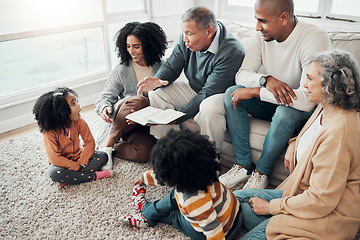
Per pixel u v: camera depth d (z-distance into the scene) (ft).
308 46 5.35
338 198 3.80
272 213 4.43
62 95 5.98
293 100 5.28
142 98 6.97
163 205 4.93
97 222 5.37
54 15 9.11
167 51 8.54
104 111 7.05
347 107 3.82
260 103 6.05
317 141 3.99
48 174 6.30
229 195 4.61
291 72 5.76
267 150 5.69
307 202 3.96
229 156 6.71
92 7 9.89
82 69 10.44
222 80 6.46
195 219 4.24
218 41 6.57
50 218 5.48
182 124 6.98
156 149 4.26
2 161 7.13
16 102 8.70
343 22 8.91
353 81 3.73
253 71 6.19
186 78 8.02
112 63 11.14
